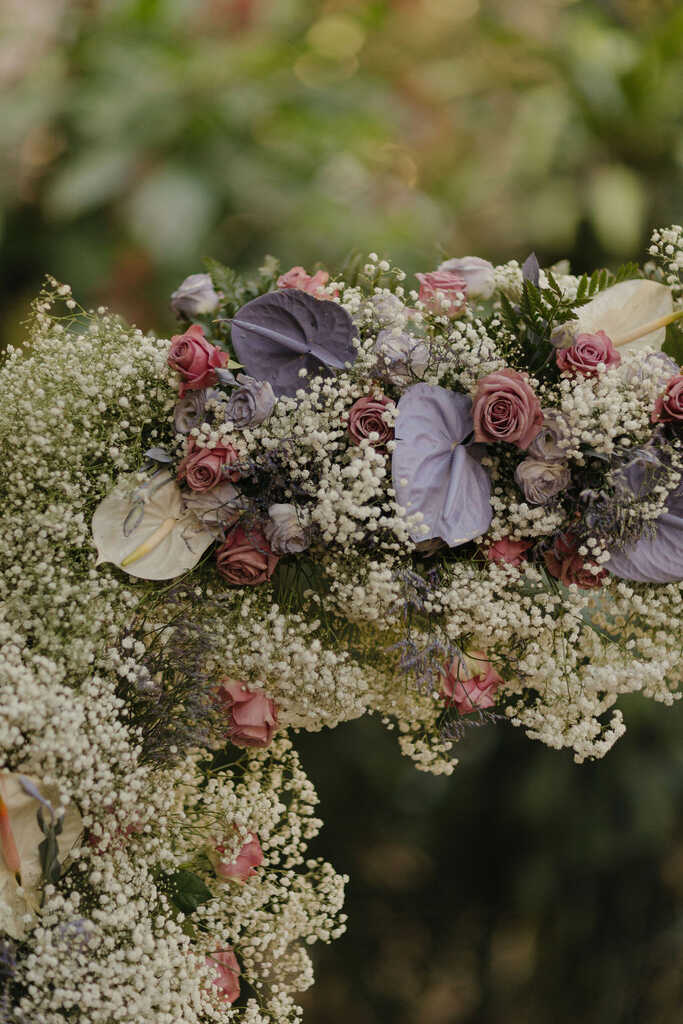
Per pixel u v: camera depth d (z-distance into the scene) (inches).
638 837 115.2
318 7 138.0
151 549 77.2
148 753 76.1
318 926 79.8
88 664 75.9
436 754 81.3
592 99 125.4
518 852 127.0
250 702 78.1
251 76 120.6
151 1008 75.4
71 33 121.2
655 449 76.9
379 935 134.6
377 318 78.0
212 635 77.0
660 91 124.3
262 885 79.6
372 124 125.7
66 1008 74.4
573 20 135.5
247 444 76.9
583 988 121.3
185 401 77.7
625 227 121.0
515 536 77.2
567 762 118.7
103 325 79.0
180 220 112.4
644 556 77.2
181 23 122.9
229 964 79.7
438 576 77.5
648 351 78.2
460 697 78.7
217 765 85.7
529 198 129.7
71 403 77.4
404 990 132.0
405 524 75.5
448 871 133.2
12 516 77.4
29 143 118.9
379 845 134.1
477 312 81.0
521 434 76.0
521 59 137.8
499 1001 126.6
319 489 76.7
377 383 77.7
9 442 77.6
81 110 116.4
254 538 77.3
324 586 79.4
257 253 118.4
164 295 119.0
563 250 129.7
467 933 132.3
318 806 131.7
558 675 77.3
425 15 142.2
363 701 78.4
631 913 118.6
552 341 77.6
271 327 77.4
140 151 115.8
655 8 135.6
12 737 73.5
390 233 121.4
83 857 75.4
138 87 117.3
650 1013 116.6
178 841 78.0
